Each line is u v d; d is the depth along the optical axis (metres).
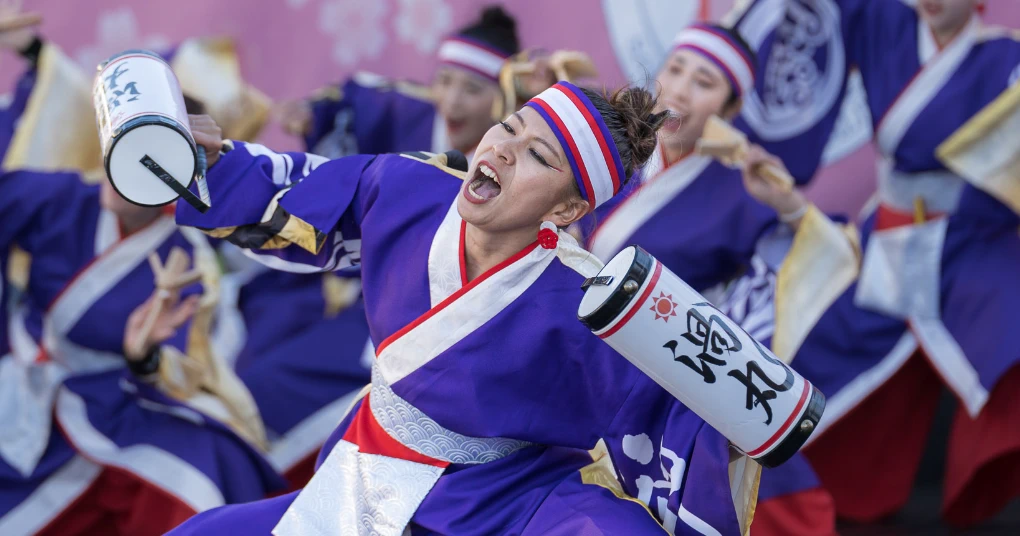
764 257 8.29
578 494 5.18
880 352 9.87
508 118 5.06
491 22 10.09
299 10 12.49
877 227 10.31
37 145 9.29
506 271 5.11
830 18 10.02
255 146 5.67
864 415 10.28
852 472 10.35
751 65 8.57
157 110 4.80
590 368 5.15
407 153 5.62
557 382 5.20
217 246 10.94
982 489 9.98
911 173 10.07
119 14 12.76
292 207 5.48
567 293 5.13
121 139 4.73
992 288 9.46
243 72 12.55
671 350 4.76
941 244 9.80
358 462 5.44
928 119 9.88
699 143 8.07
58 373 8.69
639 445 5.25
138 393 8.47
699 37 8.48
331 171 5.59
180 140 4.82
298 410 9.57
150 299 8.62
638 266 4.71
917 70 9.96
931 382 10.26
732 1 11.23
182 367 8.55
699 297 4.84
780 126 9.98
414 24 12.23
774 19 9.83
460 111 9.95
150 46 12.70
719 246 8.16
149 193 4.91
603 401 5.20
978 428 9.60
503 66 9.64
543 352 5.13
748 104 9.84
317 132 11.30
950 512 10.09
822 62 10.04
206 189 5.22
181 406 8.51
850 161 11.25
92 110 9.52
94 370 8.74
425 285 5.24
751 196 8.16
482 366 5.13
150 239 8.70
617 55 11.53
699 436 5.09
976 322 9.51
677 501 5.15
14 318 8.91
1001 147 9.41
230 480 8.62
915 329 9.78
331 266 5.74
